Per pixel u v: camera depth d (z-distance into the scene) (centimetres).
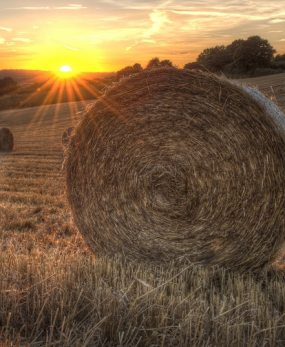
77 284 379
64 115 4278
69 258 464
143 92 479
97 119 511
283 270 491
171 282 404
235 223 449
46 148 2034
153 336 300
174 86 464
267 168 426
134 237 500
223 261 464
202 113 451
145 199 488
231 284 407
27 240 601
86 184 524
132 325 314
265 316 344
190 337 293
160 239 487
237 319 318
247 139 431
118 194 503
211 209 457
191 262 477
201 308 333
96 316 324
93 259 481
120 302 332
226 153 442
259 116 425
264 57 6869
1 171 1359
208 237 465
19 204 877
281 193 425
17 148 2084
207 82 446
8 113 5159
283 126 430
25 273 413
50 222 714
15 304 334
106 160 506
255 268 460
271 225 436
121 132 495
